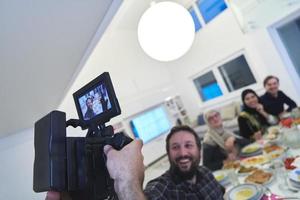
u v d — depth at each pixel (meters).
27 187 0.80
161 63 3.56
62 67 0.63
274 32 3.02
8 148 0.79
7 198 0.75
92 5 0.47
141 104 2.57
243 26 3.25
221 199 1.05
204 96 4.26
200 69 4.05
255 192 0.91
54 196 0.42
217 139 1.63
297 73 3.00
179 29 1.47
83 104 0.49
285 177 0.94
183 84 4.10
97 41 0.62
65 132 0.42
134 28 2.96
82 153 0.43
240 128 1.91
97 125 0.47
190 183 1.07
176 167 1.11
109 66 1.95
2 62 0.48
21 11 0.40
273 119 1.95
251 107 1.97
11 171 0.78
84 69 0.75
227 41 3.54
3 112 0.65
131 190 0.36
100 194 0.43
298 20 2.83
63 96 0.75
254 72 3.38
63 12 0.45
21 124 0.79
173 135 1.18
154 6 1.50
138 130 2.21
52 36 0.50
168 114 3.04
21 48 0.48
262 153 1.39
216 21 3.59
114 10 0.53
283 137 1.38
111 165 0.39
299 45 2.90
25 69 0.55
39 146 0.43
